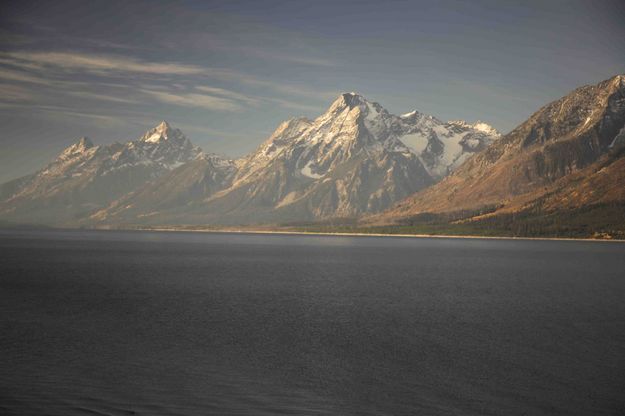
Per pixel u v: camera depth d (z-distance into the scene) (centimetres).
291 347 7200
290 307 10600
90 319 9156
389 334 8031
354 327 8556
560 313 10012
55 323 8756
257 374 6034
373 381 5834
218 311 10075
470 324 8856
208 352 6919
